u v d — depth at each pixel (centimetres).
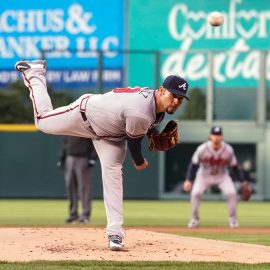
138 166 2609
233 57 7094
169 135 2586
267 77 7088
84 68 7062
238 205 6781
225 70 7100
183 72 7094
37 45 7294
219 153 4338
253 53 7094
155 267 2220
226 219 5203
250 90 7106
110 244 2555
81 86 7062
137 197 7131
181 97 2466
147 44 7225
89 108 2542
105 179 2603
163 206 6456
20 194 7081
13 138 7062
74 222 4594
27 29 7288
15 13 7306
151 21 7225
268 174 7156
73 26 7288
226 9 7169
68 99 7038
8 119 7062
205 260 2386
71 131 2627
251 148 7162
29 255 2439
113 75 7069
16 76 7212
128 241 2770
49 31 7294
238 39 7181
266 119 7119
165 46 7219
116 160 2609
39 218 5128
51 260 2338
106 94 2533
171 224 4672
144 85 7062
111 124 2523
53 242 2722
